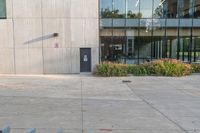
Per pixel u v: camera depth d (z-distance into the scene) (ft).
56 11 78.79
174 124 29.17
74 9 79.05
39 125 27.96
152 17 84.38
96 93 49.24
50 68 79.77
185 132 26.48
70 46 79.66
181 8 85.15
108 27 83.20
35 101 40.93
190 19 85.15
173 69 75.97
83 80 67.31
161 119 31.19
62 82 63.72
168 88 55.72
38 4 78.54
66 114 32.91
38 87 55.77
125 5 83.30
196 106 38.78
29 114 32.68
